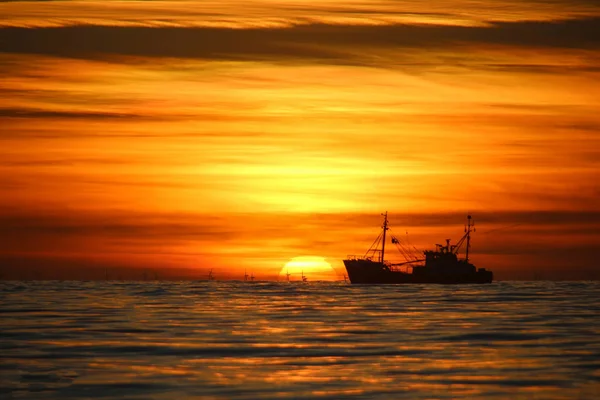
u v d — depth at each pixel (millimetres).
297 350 143875
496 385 109625
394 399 100875
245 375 117625
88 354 138125
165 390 106562
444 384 110500
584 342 154875
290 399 100938
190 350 143625
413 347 147875
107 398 101938
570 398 101375
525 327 186000
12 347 147375
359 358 134125
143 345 150750
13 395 103938
